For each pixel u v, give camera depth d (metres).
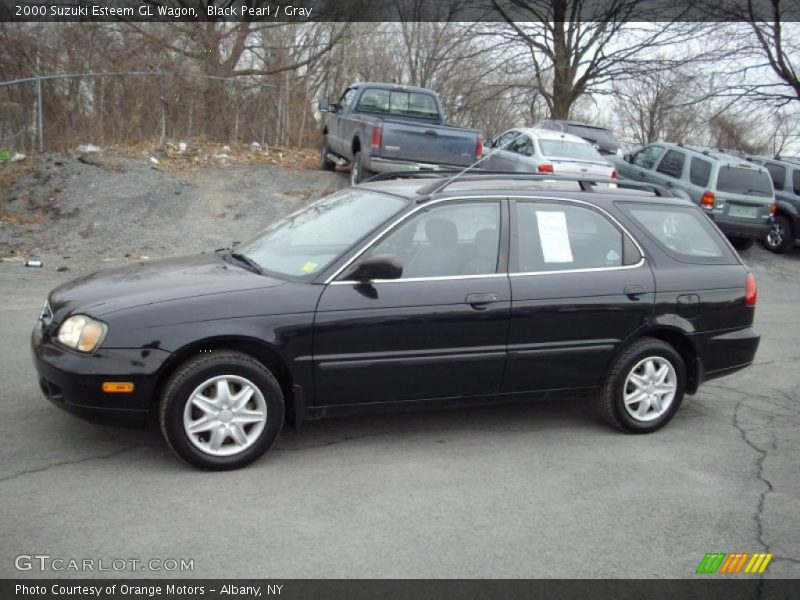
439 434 5.20
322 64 21.78
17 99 14.71
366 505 4.07
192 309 4.30
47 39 15.29
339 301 4.52
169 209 12.43
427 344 4.71
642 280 5.24
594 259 5.20
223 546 3.58
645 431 5.39
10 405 5.22
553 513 4.10
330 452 4.78
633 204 5.47
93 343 4.18
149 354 4.19
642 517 4.10
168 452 4.62
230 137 17.88
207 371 4.26
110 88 15.54
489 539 3.78
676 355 5.39
